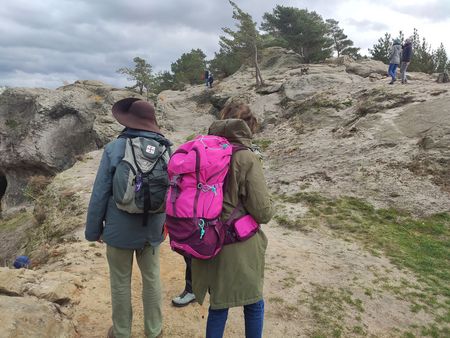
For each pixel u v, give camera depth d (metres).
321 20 42.34
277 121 16.84
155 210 2.90
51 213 11.16
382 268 5.64
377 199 8.48
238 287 2.60
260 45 32.25
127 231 2.91
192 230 2.43
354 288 4.96
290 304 4.46
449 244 6.76
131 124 2.99
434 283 5.28
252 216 2.62
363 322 4.23
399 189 8.66
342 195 8.84
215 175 2.48
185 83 48.81
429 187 8.53
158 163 2.92
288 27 41.28
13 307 3.25
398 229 7.35
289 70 31.66
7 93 29.30
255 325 2.87
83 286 4.36
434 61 35.69
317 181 9.71
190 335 3.69
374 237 6.93
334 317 4.25
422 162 9.25
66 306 3.85
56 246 6.95
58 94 29.22
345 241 6.80
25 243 12.62
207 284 2.66
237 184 2.57
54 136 27.56
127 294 3.15
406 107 11.80
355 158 10.30
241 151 2.62
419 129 10.41
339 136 12.12
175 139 22.34
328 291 4.82
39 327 3.17
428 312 4.54
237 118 2.91
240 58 39.41
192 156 2.48
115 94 27.84
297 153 11.99
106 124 25.14
